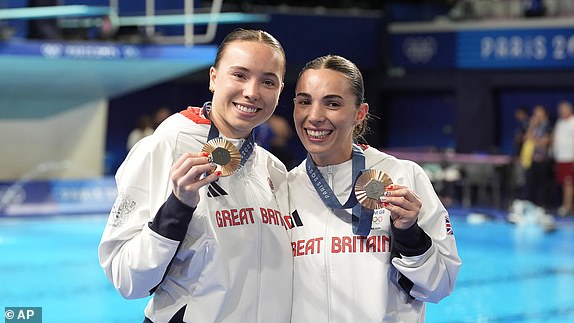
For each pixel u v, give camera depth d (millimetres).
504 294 17094
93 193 30312
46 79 28719
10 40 25281
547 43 35781
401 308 6512
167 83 39562
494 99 38062
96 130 32719
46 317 14422
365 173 6121
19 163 31578
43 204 29359
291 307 6465
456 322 14562
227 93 6082
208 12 30688
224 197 6156
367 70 40062
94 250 22219
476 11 38031
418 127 41375
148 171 6105
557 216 31766
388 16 39219
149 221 5906
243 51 6047
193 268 6059
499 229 28328
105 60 26766
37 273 18719
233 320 6082
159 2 30391
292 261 6496
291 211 6660
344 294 6375
